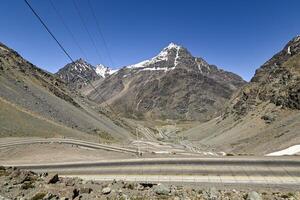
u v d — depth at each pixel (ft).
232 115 615.98
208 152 295.48
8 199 45.78
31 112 346.54
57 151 175.32
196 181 83.71
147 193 57.31
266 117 414.00
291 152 187.32
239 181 81.35
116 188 59.21
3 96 347.56
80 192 53.83
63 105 479.41
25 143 217.56
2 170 62.64
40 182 56.39
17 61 555.69
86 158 147.64
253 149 285.02
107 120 619.67
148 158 119.34
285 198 60.18
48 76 652.07
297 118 335.06
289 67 496.64
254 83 641.40
